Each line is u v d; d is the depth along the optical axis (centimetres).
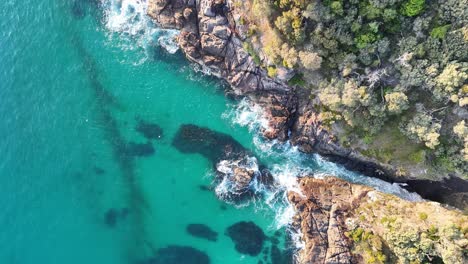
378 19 4519
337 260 5144
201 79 6019
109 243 5691
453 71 4297
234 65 5738
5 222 5638
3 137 5903
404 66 4572
